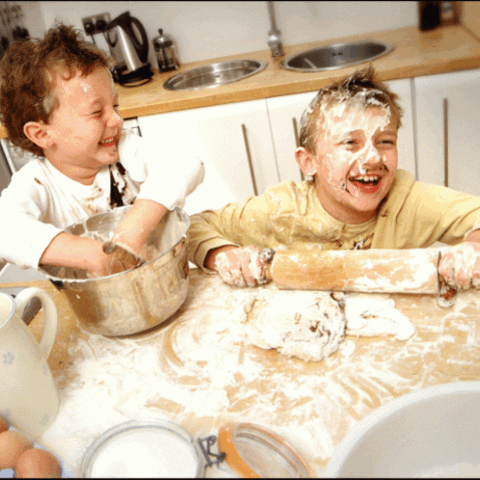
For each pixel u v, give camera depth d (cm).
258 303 70
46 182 93
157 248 86
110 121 83
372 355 59
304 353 60
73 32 82
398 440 48
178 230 81
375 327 62
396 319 63
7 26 216
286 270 72
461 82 155
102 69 80
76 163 89
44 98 78
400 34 198
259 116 172
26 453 46
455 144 165
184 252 70
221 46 227
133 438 45
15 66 79
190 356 64
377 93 83
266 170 183
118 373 63
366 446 45
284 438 50
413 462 48
